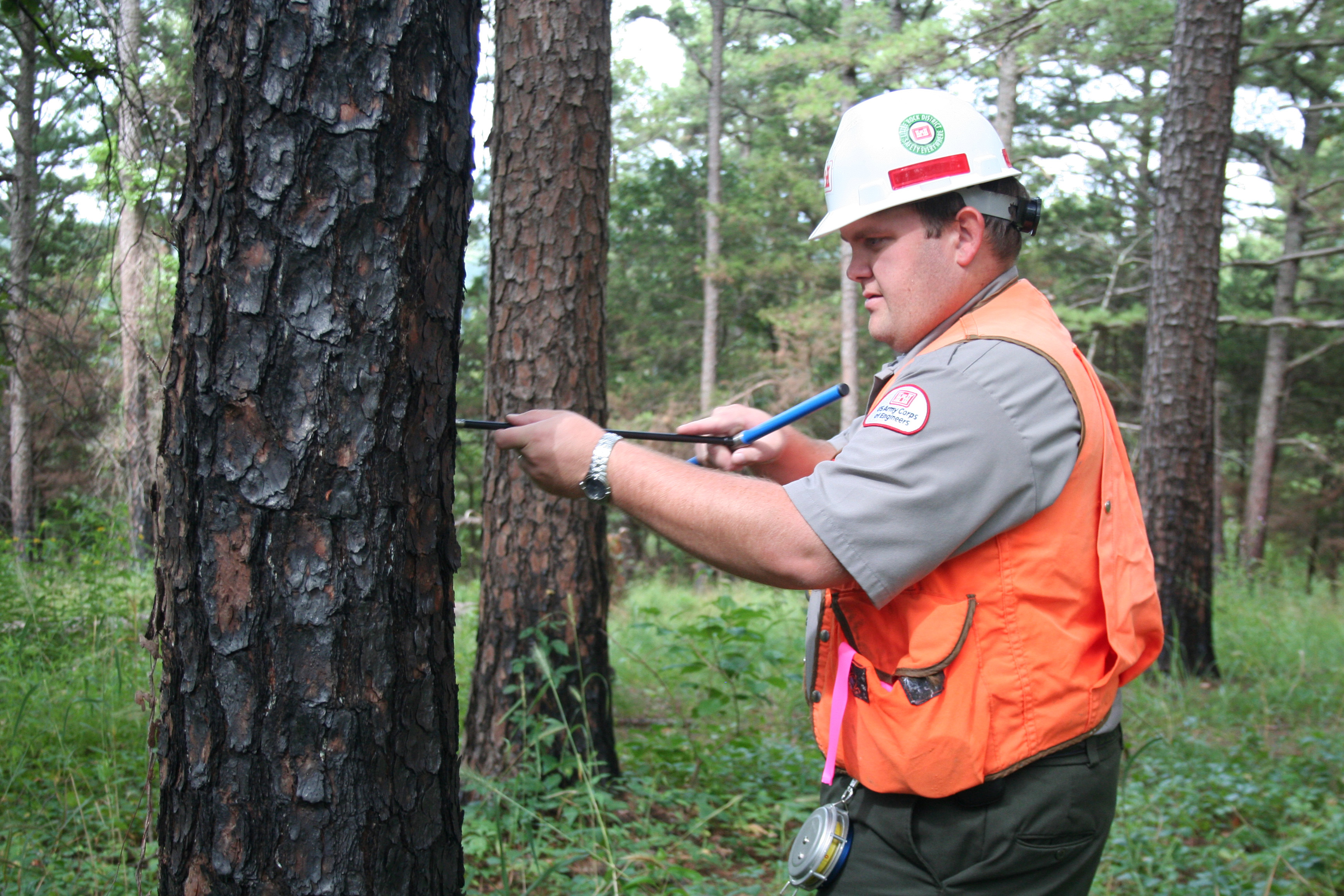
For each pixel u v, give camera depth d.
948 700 1.33
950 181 1.44
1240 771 4.28
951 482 1.27
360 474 1.31
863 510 1.27
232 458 1.29
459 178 1.42
